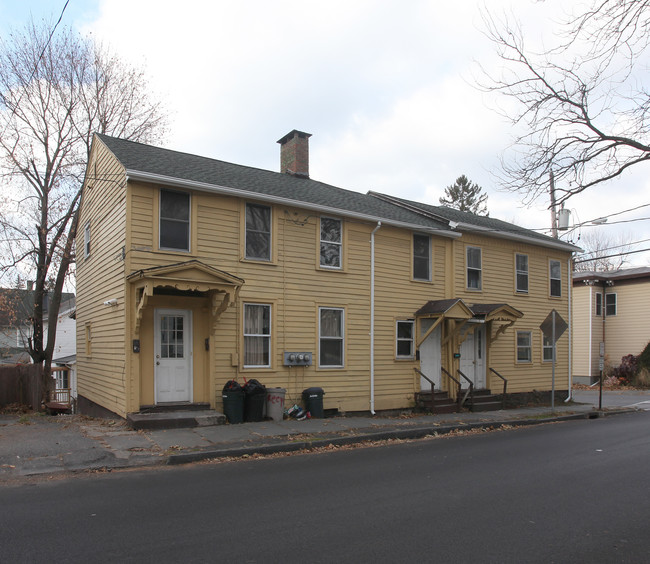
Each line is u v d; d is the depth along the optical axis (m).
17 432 10.83
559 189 9.45
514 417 15.45
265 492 6.99
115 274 12.61
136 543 5.05
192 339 12.71
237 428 11.67
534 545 5.12
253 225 13.76
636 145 8.66
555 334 16.58
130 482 7.51
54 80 20.70
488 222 20.83
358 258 15.58
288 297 14.10
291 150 19.27
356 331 15.38
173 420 11.41
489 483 7.60
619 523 5.83
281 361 13.87
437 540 5.22
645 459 9.49
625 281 30.59
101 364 14.03
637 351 29.80
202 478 7.81
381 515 6.01
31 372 16.94
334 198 16.22
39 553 4.78
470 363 18.23
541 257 20.94
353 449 10.61
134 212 11.88
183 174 12.62
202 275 11.84
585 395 24.77
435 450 10.50
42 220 20.39
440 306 16.17
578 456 9.80
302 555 4.79
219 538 5.20
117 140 14.93
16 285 21.58
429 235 17.41
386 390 15.85
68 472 8.05
